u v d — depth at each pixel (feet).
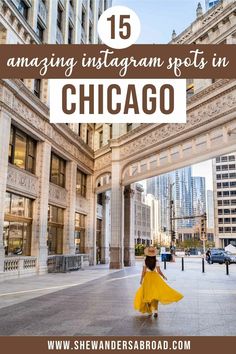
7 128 60.34
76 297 37.22
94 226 110.32
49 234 82.48
